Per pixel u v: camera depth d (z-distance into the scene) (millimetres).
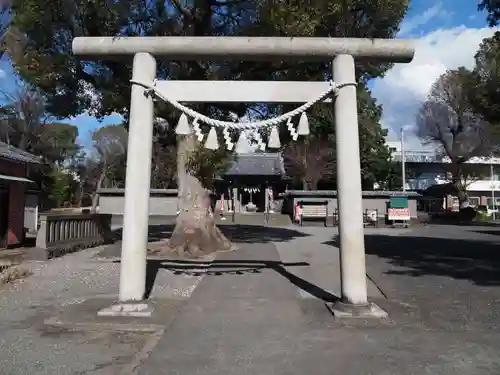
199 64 13492
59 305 7129
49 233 12586
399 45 6652
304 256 12852
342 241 6426
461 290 8086
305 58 6777
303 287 8336
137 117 6512
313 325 5816
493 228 27875
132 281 6336
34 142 35250
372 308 6281
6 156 15195
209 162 13875
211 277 9305
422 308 6730
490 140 38406
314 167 37156
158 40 6633
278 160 39344
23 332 5648
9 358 4703
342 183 6449
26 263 11625
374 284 8742
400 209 29906
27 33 11922
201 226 13391
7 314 6574
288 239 18547
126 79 13094
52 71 12352
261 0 11047
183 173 13773
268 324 5867
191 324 5859
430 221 36812
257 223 31250
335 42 6621
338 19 10789
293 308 6734
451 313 6414
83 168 53500
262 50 6660
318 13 10188
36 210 22688
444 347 4910
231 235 20297
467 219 38125
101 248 15156
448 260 12141
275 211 38500
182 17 13852
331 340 5180
